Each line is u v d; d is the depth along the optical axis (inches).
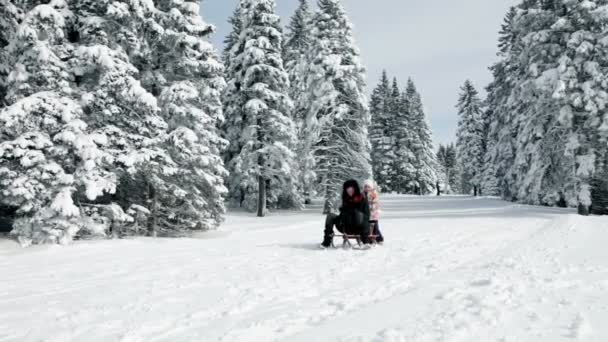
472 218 729.6
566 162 906.1
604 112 826.8
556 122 901.8
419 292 196.1
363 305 181.0
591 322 145.0
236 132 1136.8
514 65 1221.7
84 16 534.9
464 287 202.7
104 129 499.8
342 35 1115.9
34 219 435.2
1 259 361.7
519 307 164.6
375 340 132.3
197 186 677.9
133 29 556.4
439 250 346.0
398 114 2432.3
